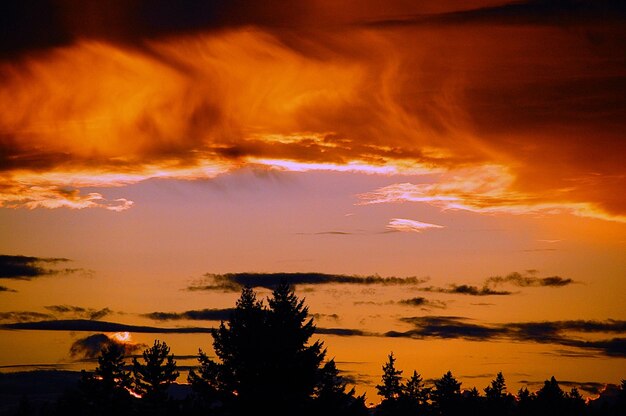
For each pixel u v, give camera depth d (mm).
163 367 73438
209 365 49844
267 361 48875
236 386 49219
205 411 49906
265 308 50031
